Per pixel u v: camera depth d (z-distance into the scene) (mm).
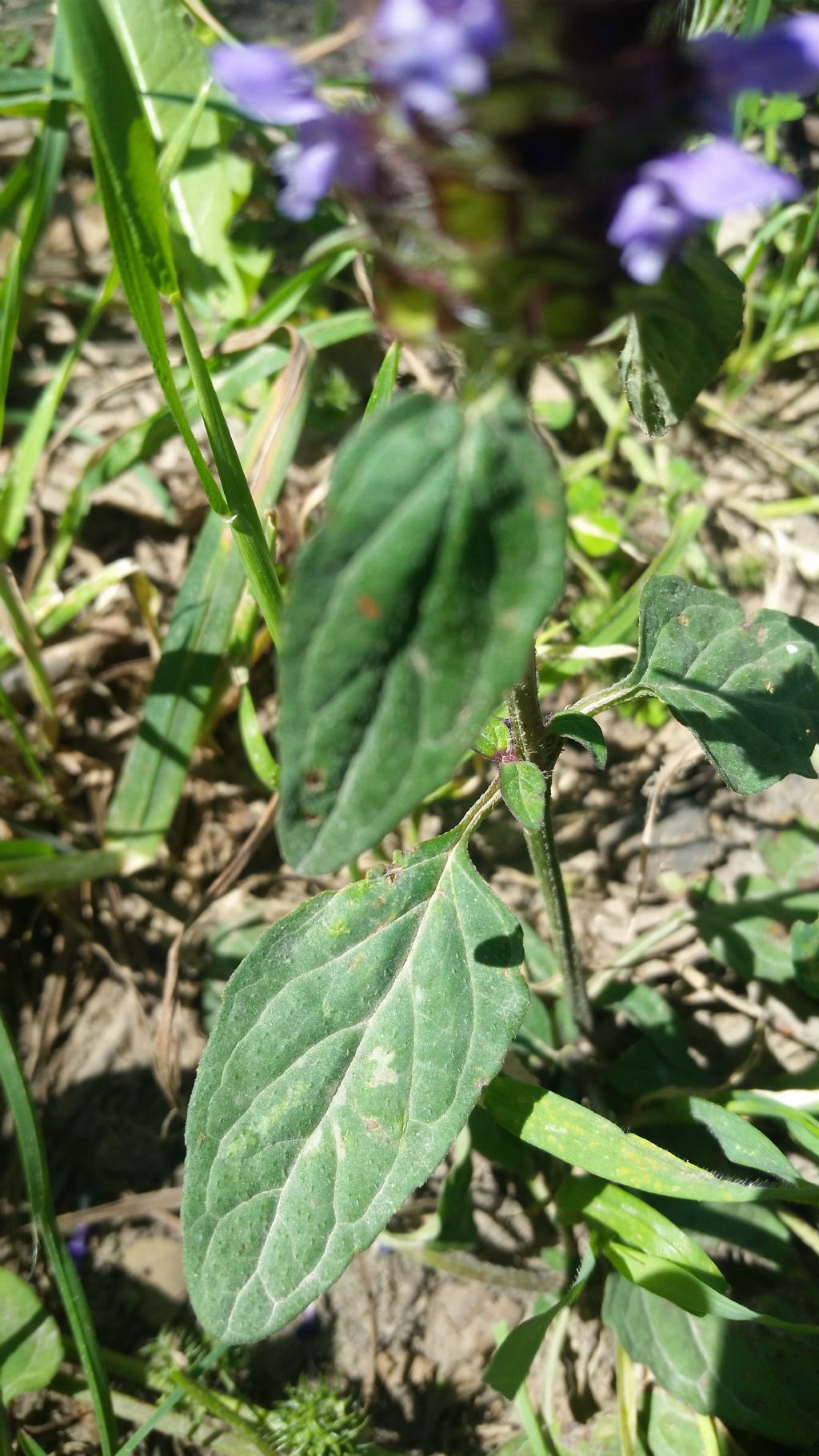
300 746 56
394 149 52
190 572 135
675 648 95
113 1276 123
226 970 136
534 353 57
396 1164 86
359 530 55
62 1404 116
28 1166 105
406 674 56
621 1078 122
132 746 136
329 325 149
